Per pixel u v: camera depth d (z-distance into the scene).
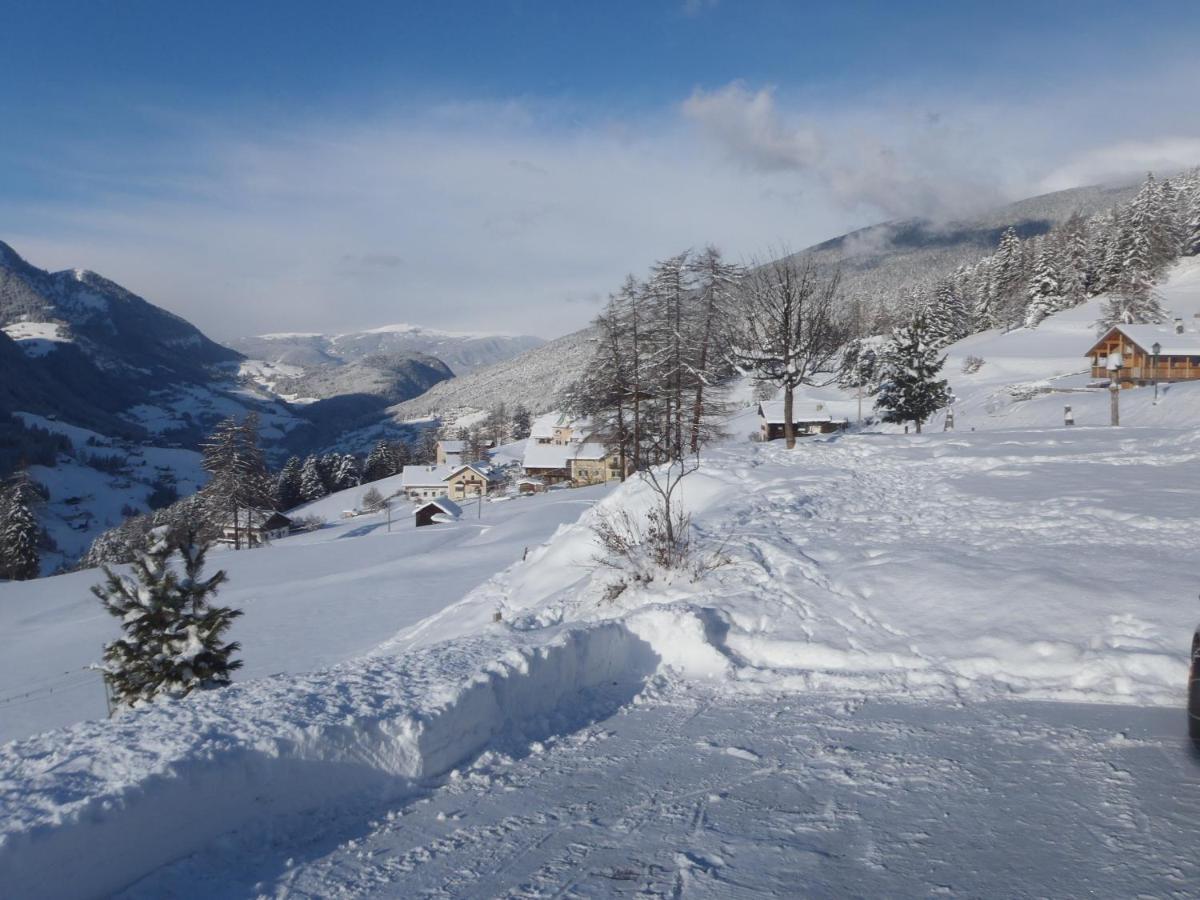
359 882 3.95
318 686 5.94
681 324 41.34
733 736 5.96
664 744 5.86
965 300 133.25
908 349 56.09
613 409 46.44
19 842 3.52
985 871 3.75
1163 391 43.06
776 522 14.19
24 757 4.57
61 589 52.34
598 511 19.80
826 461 22.09
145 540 12.77
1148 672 6.43
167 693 11.82
